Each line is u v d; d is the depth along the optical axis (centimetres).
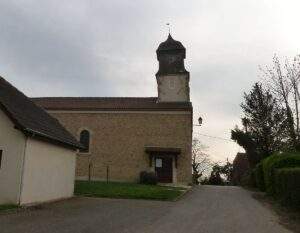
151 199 1881
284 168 1728
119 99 3725
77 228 1003
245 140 3244
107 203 1641
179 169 3228
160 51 3684
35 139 1516
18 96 1816
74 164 1981
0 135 1448
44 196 1608
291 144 2850
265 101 3225
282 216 1370
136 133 3353
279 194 1783
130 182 3159
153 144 3309
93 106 3462
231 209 1552
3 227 977
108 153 3359
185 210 1484
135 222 1141
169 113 3338
